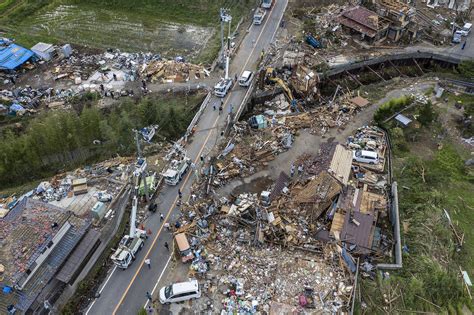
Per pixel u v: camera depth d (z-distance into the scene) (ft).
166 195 180.04
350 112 225.56
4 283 131.44
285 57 262.26
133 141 207.62
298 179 186.09
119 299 144.66
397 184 185.57
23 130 222.89
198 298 143.84
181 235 159.22
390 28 280.51
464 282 155.22
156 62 265.75
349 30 286.46
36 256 137.28
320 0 315.78
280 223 165.89
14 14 317.83
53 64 270.87
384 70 269.23
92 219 168.66
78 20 316.81
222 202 176.24
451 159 201.98
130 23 314.55
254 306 140.36
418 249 161.48
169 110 217.36
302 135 212.84
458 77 252.42
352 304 140.67
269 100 242.99
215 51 279.90
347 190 179.11
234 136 209.77
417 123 219.20
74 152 203.92
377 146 203.41
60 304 141.49
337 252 156.35
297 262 154.71
